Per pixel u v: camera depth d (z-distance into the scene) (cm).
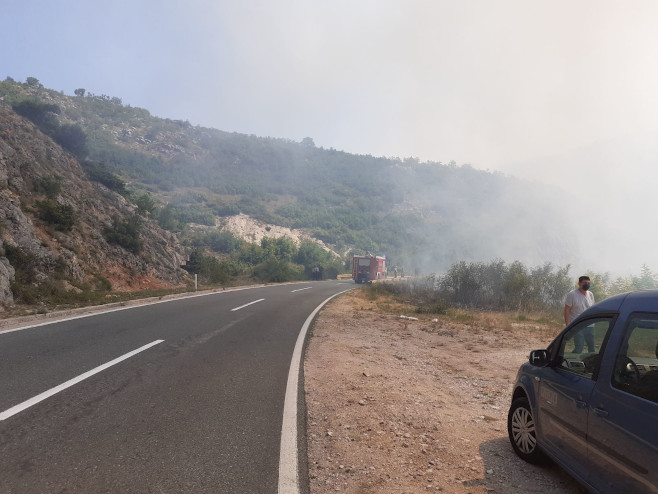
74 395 529
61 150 2739
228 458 383
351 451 418
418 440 455
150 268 2417
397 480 364
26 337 857
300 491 332
